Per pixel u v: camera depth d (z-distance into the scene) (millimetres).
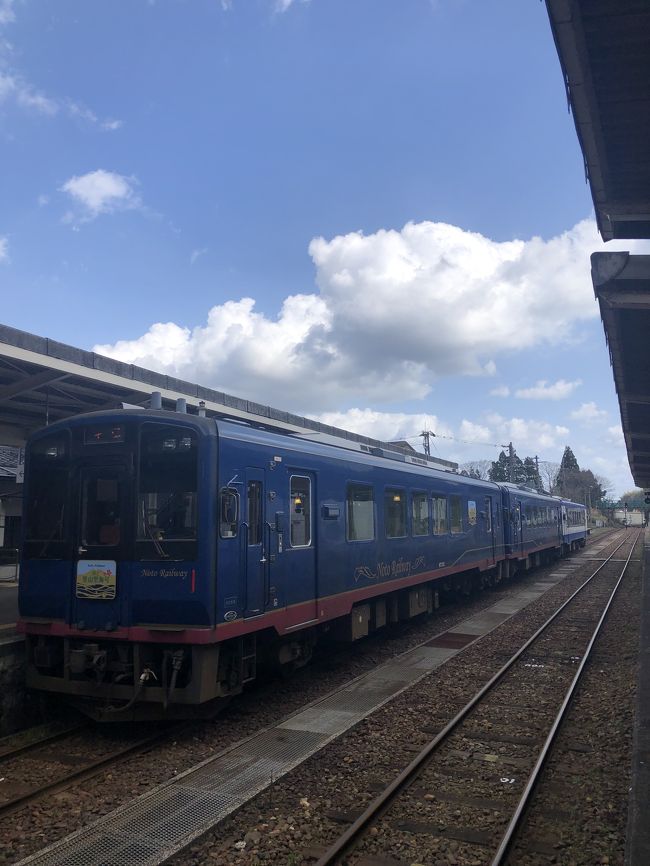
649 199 7215
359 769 5719
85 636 6691
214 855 4289
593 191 7070
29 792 5211
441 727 6848
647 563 25219
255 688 8555
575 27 4809
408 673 9227
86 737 6738
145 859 4172
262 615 7320
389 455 12719
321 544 8852
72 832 4609
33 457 7359
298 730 6703
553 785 5426
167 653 6512
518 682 8758
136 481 6758
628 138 6406
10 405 11023
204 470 6590
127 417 6902
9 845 4473
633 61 5391
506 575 20438
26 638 7125
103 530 6836
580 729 6871
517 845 4434
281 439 8219
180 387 10750
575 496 105938
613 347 11781
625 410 17656
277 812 4902
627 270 7379
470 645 11078
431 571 13180
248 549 7129
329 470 9258
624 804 4957
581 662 9633
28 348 8188
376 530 10742
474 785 5418
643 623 11148
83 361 8922
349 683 8672
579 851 4324
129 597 6574
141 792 5277
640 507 112375
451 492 14781
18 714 7078
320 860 4109
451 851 4332
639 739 5492
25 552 7184
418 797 5176
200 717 6805
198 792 5141
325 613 8852
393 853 4324
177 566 6477
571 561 31047
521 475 70500
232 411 11297
